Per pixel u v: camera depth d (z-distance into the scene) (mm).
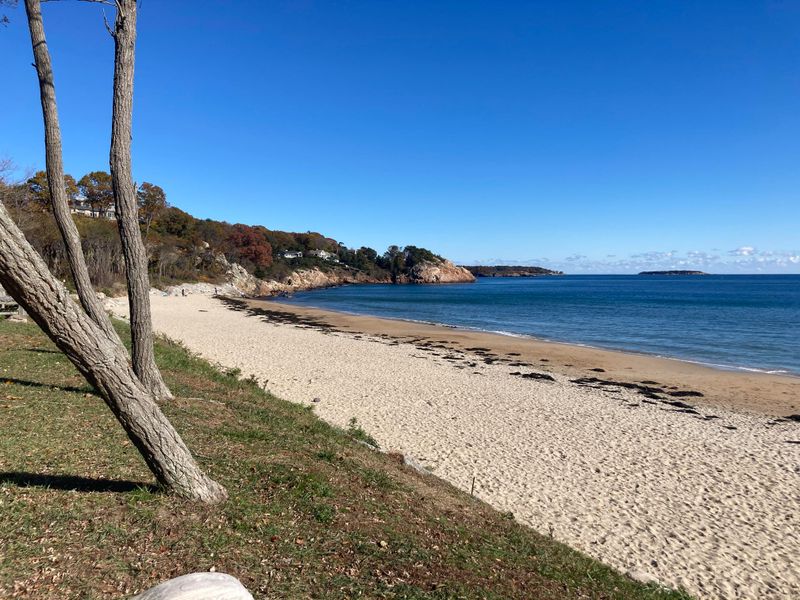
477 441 11516
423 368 20422
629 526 7922
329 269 128625
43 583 3207
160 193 72125
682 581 6473
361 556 4191
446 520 5582
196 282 69250
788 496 9211
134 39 7590
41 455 5203
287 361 20562
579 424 13219
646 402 16109
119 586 3297
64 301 3506
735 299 70875
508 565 4770
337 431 9250
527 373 20281
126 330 17141
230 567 3672
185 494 4477
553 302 66938
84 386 8469
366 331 33781
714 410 15391
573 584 4777
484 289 111375
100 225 52125
